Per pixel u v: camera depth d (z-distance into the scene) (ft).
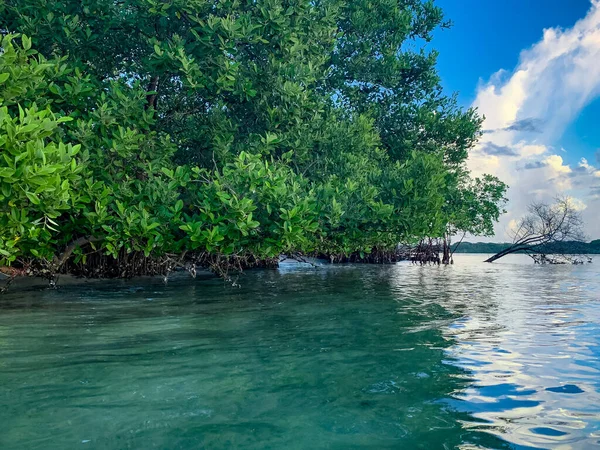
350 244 39.75
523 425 8.80
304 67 35.63
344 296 29.30
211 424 8.64
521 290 36.14
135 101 28.99
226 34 28.78
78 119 27.14
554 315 22.50
